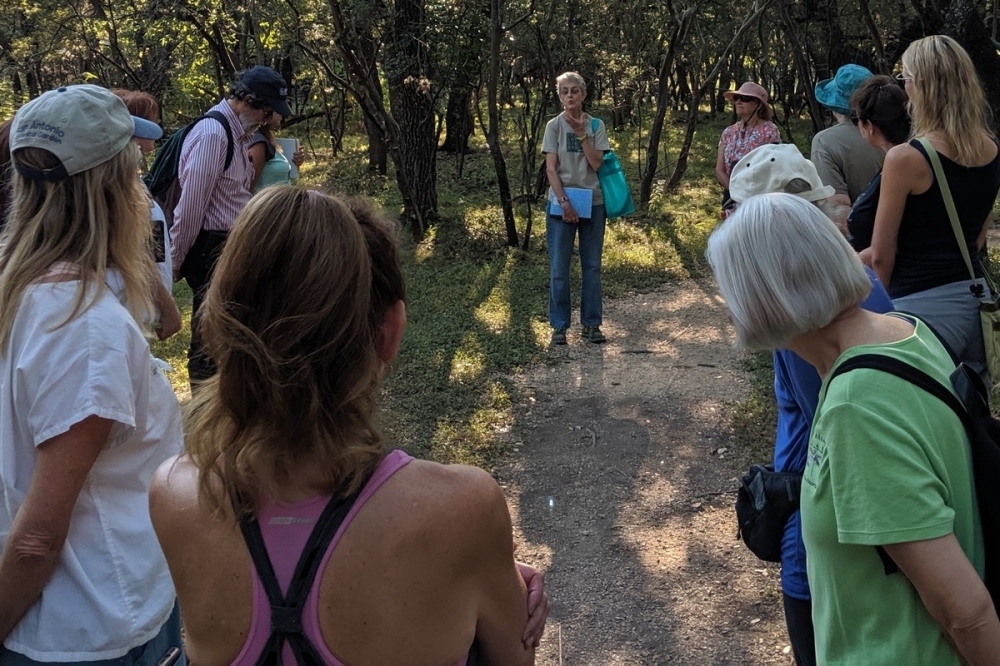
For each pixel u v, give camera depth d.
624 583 3.64
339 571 1.18
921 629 1.58
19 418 1.68
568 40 12.81
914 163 2.94
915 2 10.70
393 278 1.30
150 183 4.64
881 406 1.55
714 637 3.27
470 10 9.93
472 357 6.30
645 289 8.26
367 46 10.49
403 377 5.86
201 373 4.22
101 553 1.75
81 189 1.74
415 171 10.71
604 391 5.73
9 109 15.90
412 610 1.20
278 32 11.40
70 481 1.63
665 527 4.06
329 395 1.20
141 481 1.82
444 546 1.21
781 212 1.69
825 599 1.69
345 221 1.23
